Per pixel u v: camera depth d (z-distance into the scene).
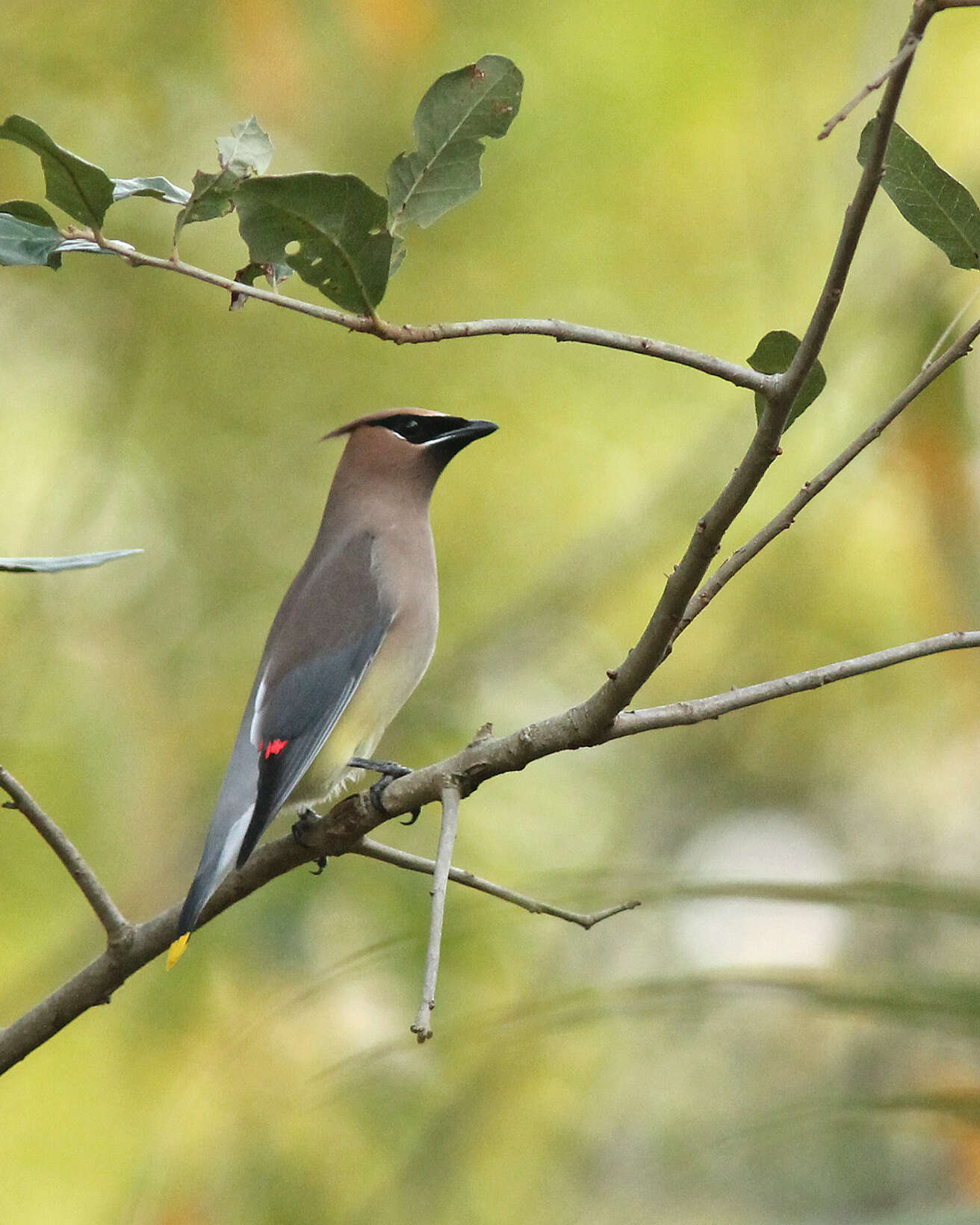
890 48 12.19
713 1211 8.65
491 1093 9.86
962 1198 7.88
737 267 12.80
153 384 12.74
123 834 11.42
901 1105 5.43
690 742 12.59
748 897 5.56
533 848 11.14
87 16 11.91
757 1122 5.62
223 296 12.69
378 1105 9.64
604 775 11.87
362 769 8.38
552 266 12.88
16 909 11.22
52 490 12.45
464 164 4.63
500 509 13.02
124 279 12.55
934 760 12.52
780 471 12.73
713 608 12.90
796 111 12.55
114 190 4.42
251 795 7.59
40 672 11.99
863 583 12.55
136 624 12.38
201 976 9.89
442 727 11.52
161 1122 9.55
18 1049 5.54
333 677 8.11
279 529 12.73
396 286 12.85
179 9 11.92
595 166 12.70
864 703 12.55
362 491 8.80
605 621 12.84
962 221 4.73
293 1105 9.45
